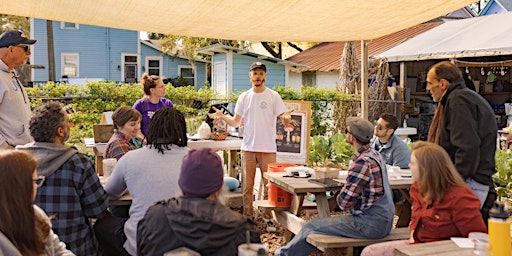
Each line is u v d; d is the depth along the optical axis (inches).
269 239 187.8
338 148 255.4
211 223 72.1
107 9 183.5
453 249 88.7
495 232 79.9
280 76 655.8
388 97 452.4
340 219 135.8
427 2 165.9
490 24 458.0
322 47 951.0
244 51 612.4
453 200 100.2
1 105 149.8
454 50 407.8
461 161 118.6
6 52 152.0
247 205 209.0
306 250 138.9
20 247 69.6
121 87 337.1
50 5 178.9
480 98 122.7
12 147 151.7
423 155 102.6
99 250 122.5
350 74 459.2
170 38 945.5
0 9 186.5
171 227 72.3
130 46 970.7
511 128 343.9
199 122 335.0
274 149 207.2
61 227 107.6
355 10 179.2
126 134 149.4
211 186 76.0
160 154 112.6
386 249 119.0
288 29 216.4
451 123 121.6
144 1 170.7
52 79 852.0
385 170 134.3
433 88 128.5
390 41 731.4
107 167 140.9
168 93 353.4
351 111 401.7
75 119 318.0
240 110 210.4
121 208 143.0
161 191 109.7
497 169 222.1
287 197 175.0
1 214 68.9
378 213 131.3
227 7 177.3
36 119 108.8
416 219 108.5
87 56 944.3
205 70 1031.0
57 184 107.6
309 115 248.1
